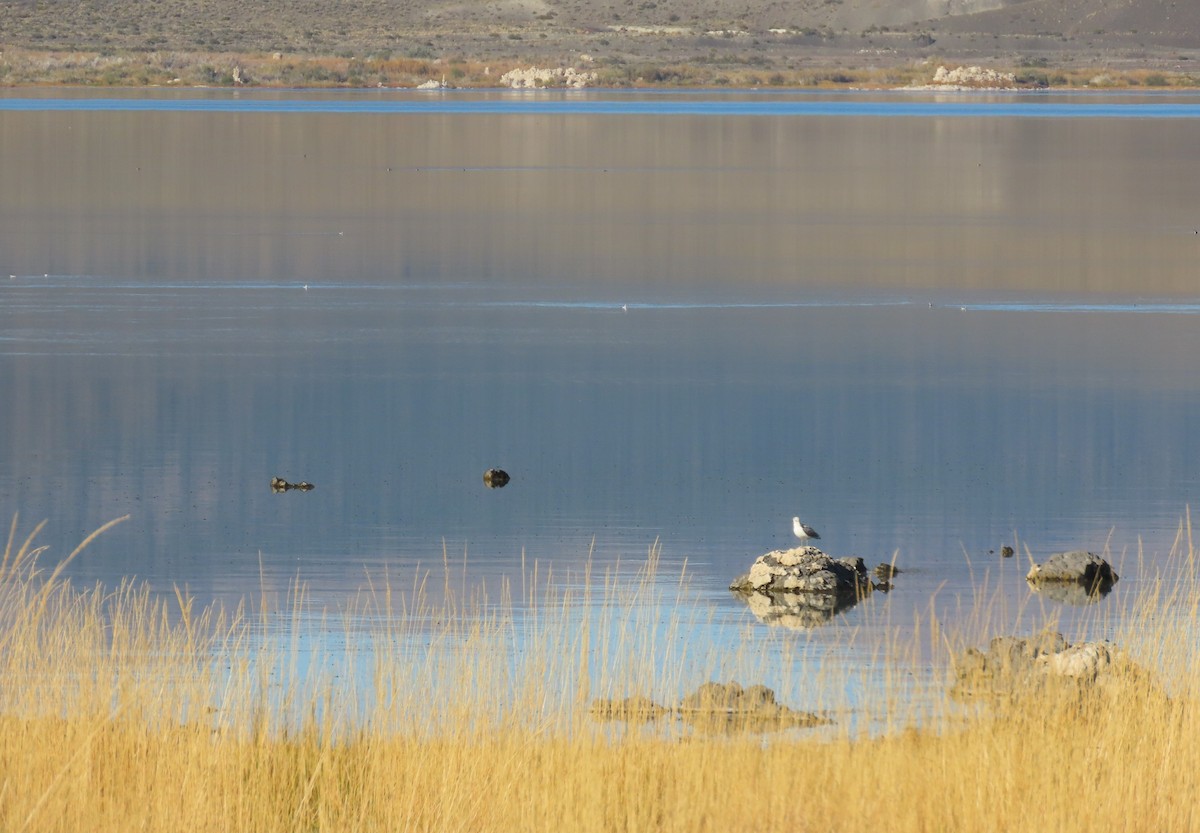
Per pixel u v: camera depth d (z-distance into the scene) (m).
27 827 30.56
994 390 97.88
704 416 89.94
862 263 163.75
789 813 32.41
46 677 37.12
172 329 116.50
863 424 88.31
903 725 37.84
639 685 40.81
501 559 61.91
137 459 78.38
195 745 33.16
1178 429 87.06
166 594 56.06
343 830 31.91
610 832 31.81
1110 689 38.19
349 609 53.72
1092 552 63.09
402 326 119.75
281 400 92.62
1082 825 31.95
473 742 34.66
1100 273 157.00
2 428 84.31
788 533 66.44
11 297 131.38
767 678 45.12
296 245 172.50
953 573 60.38
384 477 75.69
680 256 168.00
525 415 89.81
